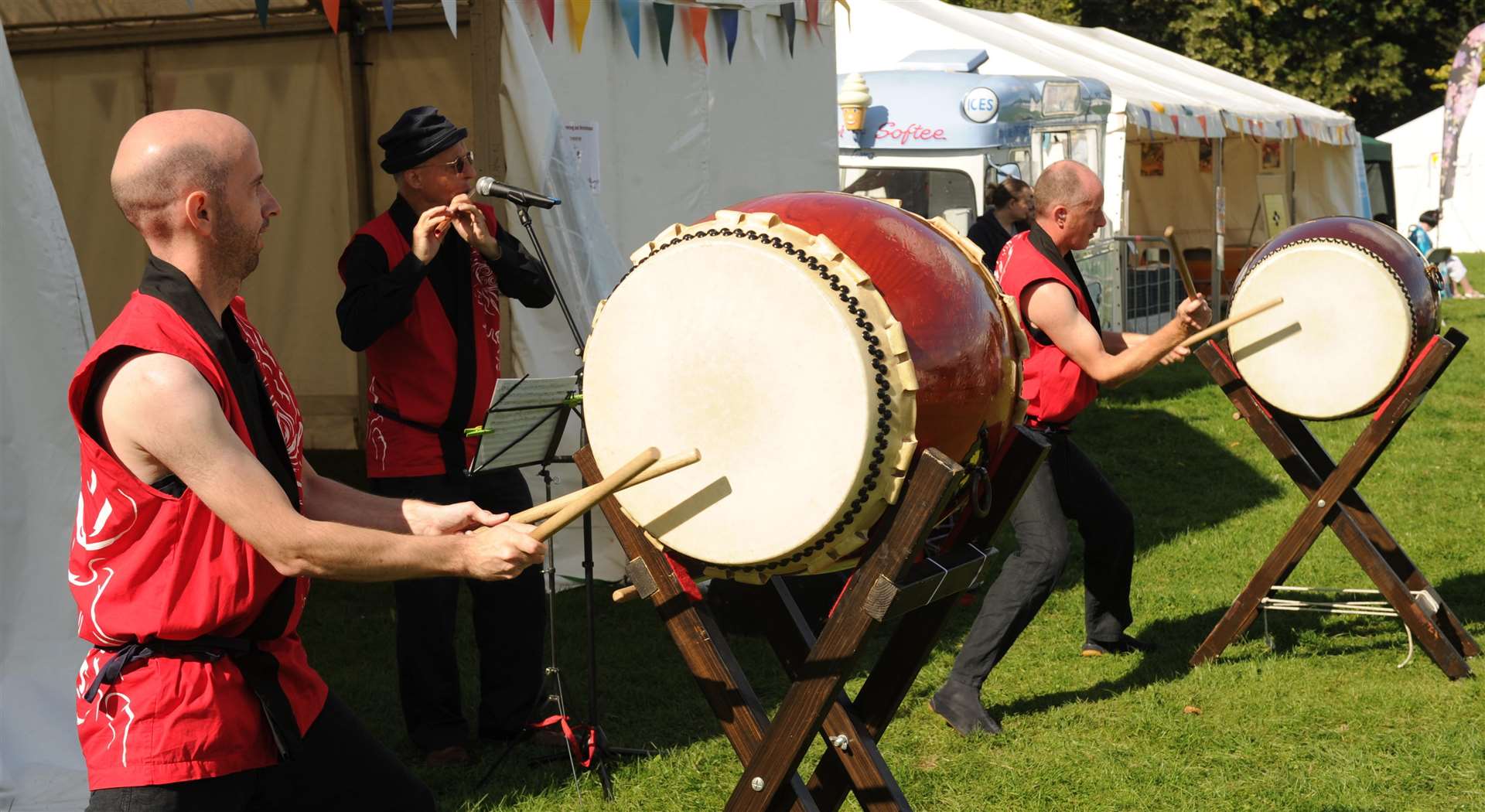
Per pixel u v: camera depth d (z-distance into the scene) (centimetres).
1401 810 366
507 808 365
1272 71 2923
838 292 192
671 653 501
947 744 411
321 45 646
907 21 1174
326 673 485
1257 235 1784
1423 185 2766
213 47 664
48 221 332
